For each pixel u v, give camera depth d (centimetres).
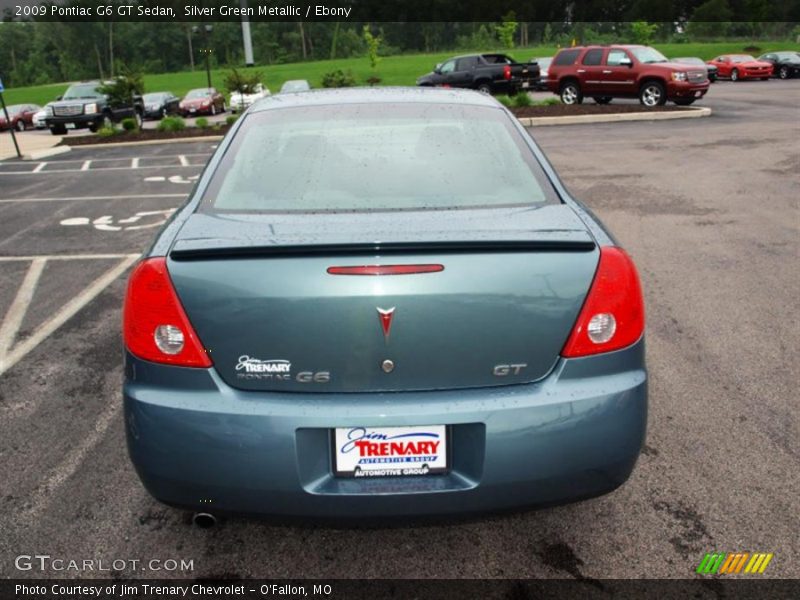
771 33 7106
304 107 304
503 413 198
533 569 237
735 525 256
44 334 469
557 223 221
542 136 1597
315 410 197
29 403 368
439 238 202
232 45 8725
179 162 1519
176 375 203
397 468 202
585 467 206
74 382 393
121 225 840
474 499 203
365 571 238
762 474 288
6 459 312
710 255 616
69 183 1257
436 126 286
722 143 1334
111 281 589
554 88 2234
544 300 201
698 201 843
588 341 204
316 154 266
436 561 242
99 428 339
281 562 243
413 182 250
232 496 203
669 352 414
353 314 196
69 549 251
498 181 253
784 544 246
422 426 198
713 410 343
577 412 202
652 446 311
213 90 3444
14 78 12669
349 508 201
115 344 448
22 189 1195
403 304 195
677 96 1967
